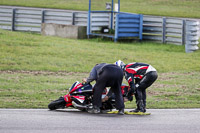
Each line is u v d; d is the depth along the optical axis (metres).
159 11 125.00
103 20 84.56
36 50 62.66
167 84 47.25
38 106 33.50
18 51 60.66
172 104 36.91
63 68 53.22
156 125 27.12
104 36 83.69
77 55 61.81
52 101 33.41
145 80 31.44
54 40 74.31
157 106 35.50
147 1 149.25
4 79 44.84
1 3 134.38
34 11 92.00
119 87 31.16
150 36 81.25
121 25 78.38
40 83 44.22
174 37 78.56
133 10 125.88
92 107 31.22
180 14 118.50
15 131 24.09
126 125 26.88
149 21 81.12
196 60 63.72
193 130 25.83
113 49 69.62
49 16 91.62
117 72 30.69
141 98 31.66
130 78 30.86
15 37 71.94
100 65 31.39
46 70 51.56
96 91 30.91
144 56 64.81
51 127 25.48
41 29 86.38
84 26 83.12
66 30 82.88
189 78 51.03
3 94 37.72
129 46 74.00
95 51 66.12
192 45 71.19
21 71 49.97
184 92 43.22
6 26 93.88
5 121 26.80
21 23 93.19
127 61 59.94
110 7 86.00
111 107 32.31
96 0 87.81
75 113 31.25
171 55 67.19
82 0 151.00
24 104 33.88
